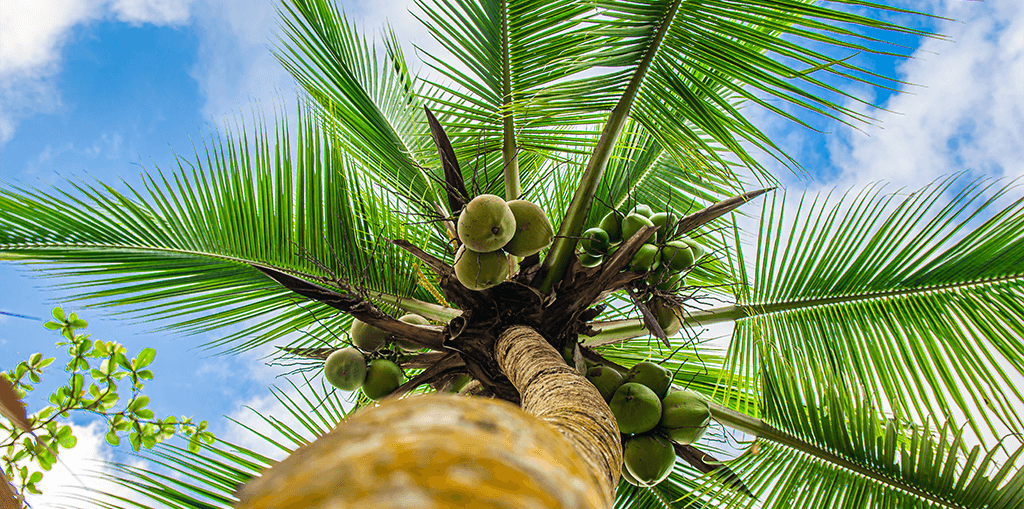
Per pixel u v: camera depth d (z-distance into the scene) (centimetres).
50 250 362
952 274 377
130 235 389
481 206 291
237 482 325
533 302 350
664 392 344
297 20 479
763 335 411
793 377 395
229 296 423
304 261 424
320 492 44
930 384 364
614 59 356
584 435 149
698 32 345
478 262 314
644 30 349
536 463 56
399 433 53
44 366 466
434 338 360
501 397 352
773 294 410
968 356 362
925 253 382
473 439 54
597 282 355
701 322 410
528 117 378
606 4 352
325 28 498
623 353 514
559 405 184
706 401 341
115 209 384
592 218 502
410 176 479
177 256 398
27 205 360
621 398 327
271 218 421
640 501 438
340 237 434
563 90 357
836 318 401
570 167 490
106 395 480
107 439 479
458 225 300
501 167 484
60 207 369
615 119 359
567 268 360
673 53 355
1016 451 324
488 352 352
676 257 375
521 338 315
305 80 475
